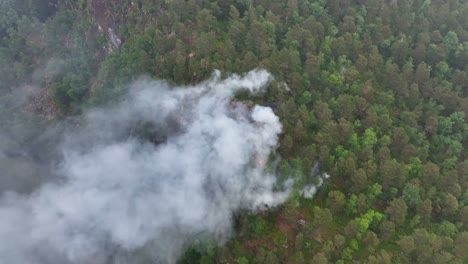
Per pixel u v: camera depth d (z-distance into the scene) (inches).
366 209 3740.2
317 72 4389.8
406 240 3506.4
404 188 3794.3
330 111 4037.9
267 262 3479.3
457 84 4744.1
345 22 4940.9
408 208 3843.5
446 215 3833.7
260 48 4490.7
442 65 4798.2
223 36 4781.0
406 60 4945.9
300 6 5068.9
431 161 4202.8
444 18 5280.5
